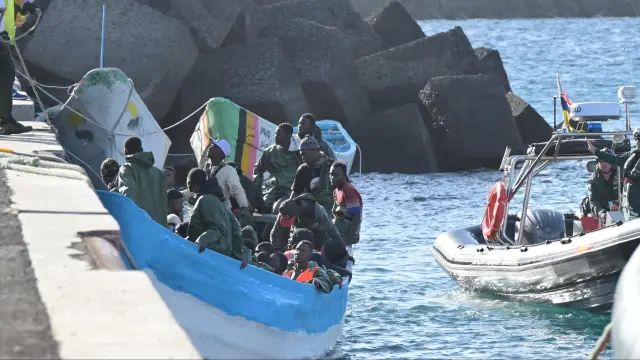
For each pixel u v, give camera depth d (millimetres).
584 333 52844
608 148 59562
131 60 115562
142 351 18469
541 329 53594
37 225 29094
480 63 138125
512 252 59719
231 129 68250
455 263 63281
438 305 58625
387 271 67875
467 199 100000
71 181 37281
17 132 52531
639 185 57125
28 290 22297
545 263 57000
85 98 61000
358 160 121188
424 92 124562
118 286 22703
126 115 61906
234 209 51688
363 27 147750
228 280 38750
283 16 139750
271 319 40375
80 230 28391
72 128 61594
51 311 20797
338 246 49938
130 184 40938
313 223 49625
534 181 109062
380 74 132125
